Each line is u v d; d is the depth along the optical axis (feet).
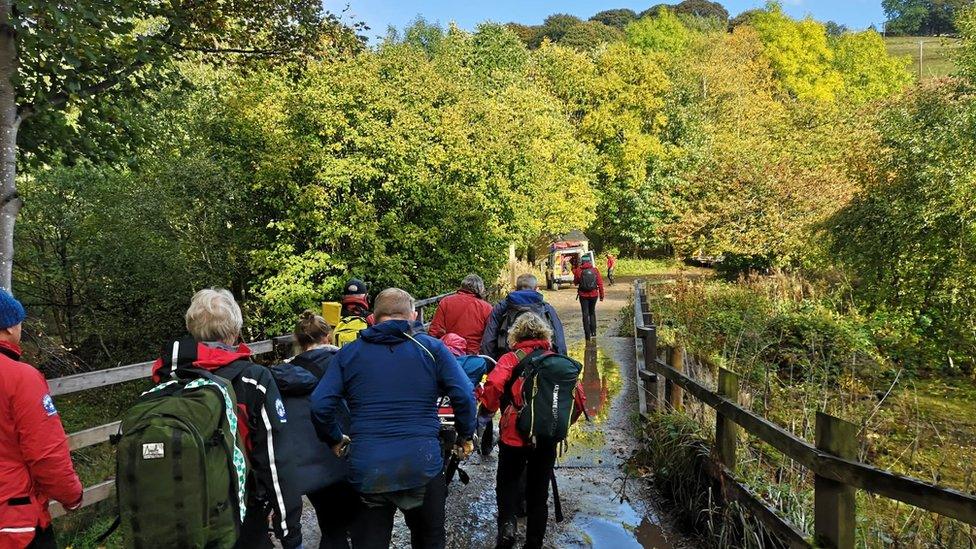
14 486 8.39
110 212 45.68
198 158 51.96
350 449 10.64
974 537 12.10
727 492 14.78
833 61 236.02
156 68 28.60
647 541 15.90
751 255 117.29
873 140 61.82
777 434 12.75
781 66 219.20
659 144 138.92
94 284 47.34
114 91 28.43
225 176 53.62
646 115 140.26
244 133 57.41
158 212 48.21
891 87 227.40
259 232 58.75
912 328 52.34
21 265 45.52
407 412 10.66
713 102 162.20
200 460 8.54
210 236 54.75
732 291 54.90
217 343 9.98
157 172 49.32
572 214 116.16
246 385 9.86
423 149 64.18
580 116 141.79
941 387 43.50
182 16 28.71
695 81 160.97
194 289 52.29
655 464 19.26
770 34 223.92
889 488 9.96
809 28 223.51
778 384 28.14
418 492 10.57
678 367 21.62
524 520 17.02
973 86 53.67
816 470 11.44
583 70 138.21
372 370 10.71
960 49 55.83
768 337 38.65
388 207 65.10
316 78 58.34
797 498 14.39
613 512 17.56
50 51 24.98
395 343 10.92
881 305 56.34
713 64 175.22
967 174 48.06
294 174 57.82
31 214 44.24
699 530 16.15
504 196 80.59
